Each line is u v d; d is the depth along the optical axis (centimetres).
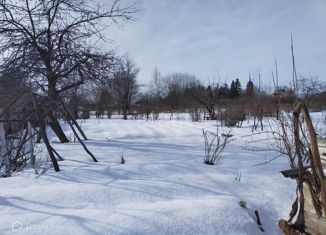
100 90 1048
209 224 311
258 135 959
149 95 3269
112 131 1272
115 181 410
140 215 304
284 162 548
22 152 595
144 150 700
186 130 1214
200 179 432
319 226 297
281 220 331
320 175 261
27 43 884
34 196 346
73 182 406
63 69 914
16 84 866
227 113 1402
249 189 415
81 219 292
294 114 294
